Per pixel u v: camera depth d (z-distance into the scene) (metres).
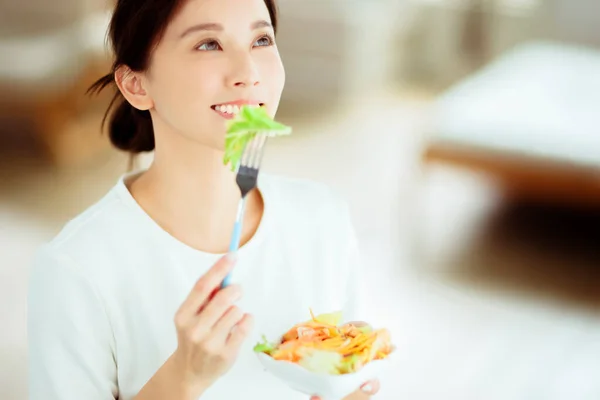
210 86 0.87
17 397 2.39
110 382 0.96
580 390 2.54
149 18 0.88
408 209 3.50
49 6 4.17
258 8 0.89
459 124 3.47
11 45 4.04
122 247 0.95
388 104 5.23
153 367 0.96
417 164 3.47
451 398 2.49
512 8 6.19
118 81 0.96
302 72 5.28
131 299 0.95
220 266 0.77
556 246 3.43
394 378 2.57
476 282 3.14
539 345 2.76
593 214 3.71
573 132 3.38
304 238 1.06
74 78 4.00
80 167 3.93
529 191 3.30
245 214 1.02
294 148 4.43
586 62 4.56
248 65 0.87
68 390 0.91
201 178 0.96
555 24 6.06
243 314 0.79
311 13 5.14
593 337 2.80
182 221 0.98
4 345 2.62
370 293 3.04
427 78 5.84
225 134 0.88
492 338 2.79
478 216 3.69
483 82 4.13
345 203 1.12
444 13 6.12
